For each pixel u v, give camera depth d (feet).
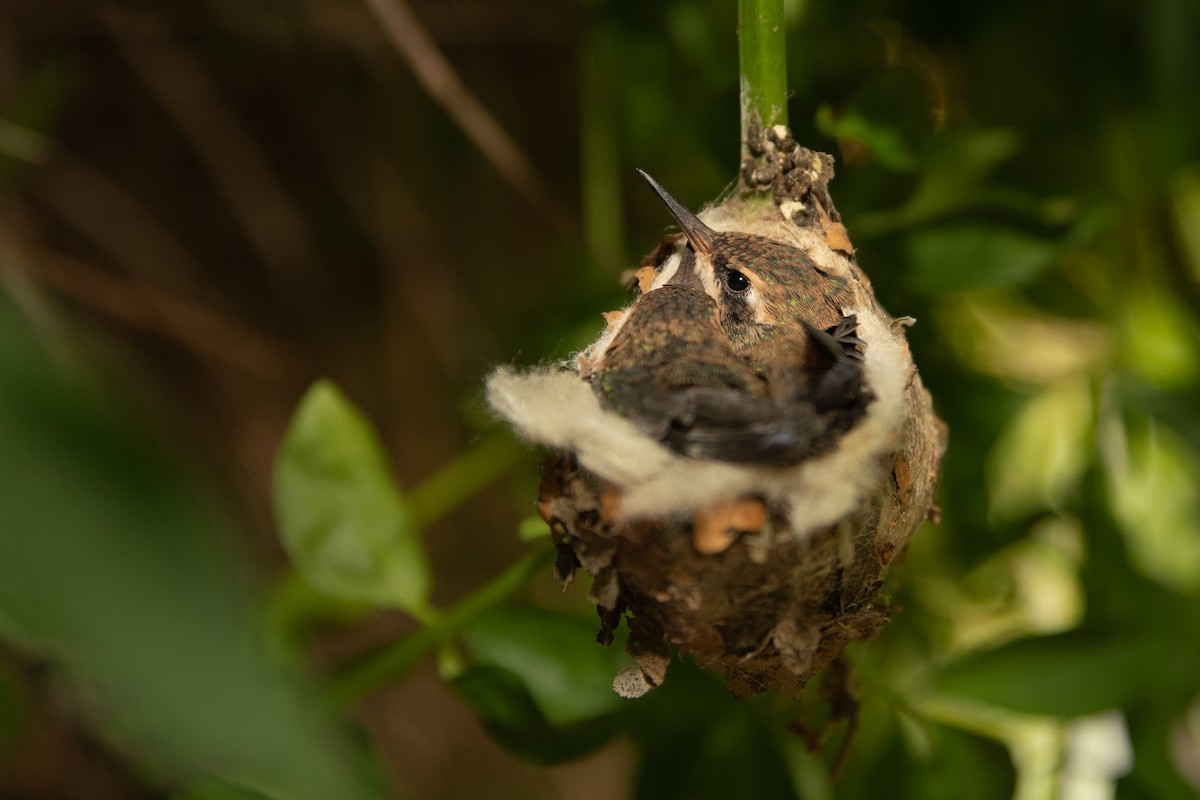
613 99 1.19
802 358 0.97
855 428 0.92
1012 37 1.15
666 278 1.04
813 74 1.10
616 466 0.91
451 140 1.43
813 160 1.00
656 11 1.16
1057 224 1.07
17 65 1.35
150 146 1.41
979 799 1.03
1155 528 1.20
